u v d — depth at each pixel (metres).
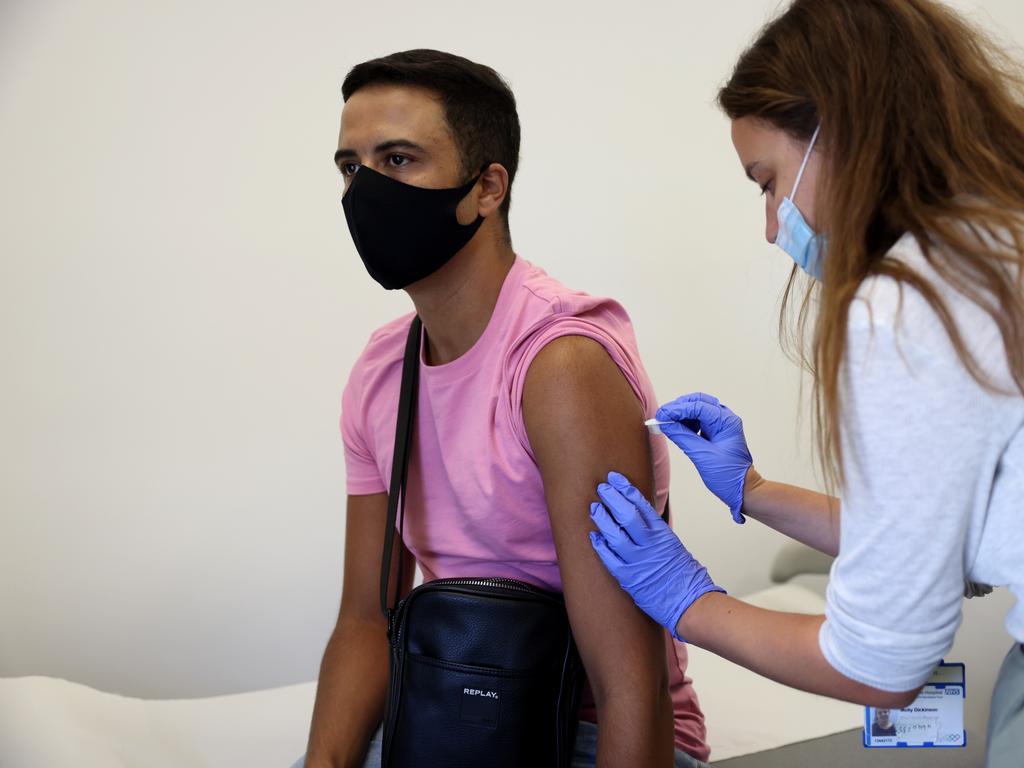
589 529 1.15
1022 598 0.87
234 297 2.46
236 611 2.53
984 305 0.80
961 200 0.85
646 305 2.60
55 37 2.30
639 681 1.16
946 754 1.69
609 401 1.17
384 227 1.21
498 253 1.29
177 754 1.75
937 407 0.81
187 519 2.49
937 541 0.83
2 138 2.31
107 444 2.43
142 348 2.43
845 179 0.88
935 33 0.90
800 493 1.25
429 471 1.35
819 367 0.93
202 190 2.41
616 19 2.51
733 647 1.02
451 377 1.28
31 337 2.37
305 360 2.51
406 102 1.20
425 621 1.21
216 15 2.37
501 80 1.29
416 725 1.21
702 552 2.67
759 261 2.60
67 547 2.43
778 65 0.95
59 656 2.45
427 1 2.45
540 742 1.19
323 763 1.35
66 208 2.35
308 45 2.42
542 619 1.19
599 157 2.54
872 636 0.87
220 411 2.48
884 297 0.83
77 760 1.64
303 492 2.54
